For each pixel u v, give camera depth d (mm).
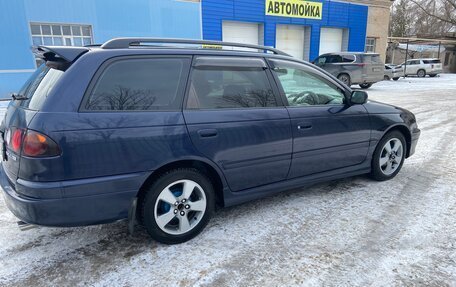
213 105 2859
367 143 3873
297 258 2613
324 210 3420
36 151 2219
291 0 18984
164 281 2361
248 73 3088
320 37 21141
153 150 2537
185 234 2838
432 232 2971
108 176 2414
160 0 14656
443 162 4957
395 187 4004
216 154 2826
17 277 2410
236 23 17875
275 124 3125
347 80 16344
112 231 3059
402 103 11469
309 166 3467
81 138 2297
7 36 11875
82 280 2377
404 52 35094
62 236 2975
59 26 12969
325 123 3471
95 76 2414
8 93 12250
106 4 13445
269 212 3387
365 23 22609
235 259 2611
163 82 2662
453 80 24062
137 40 2699
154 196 2646
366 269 2471
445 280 2346
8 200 2424
